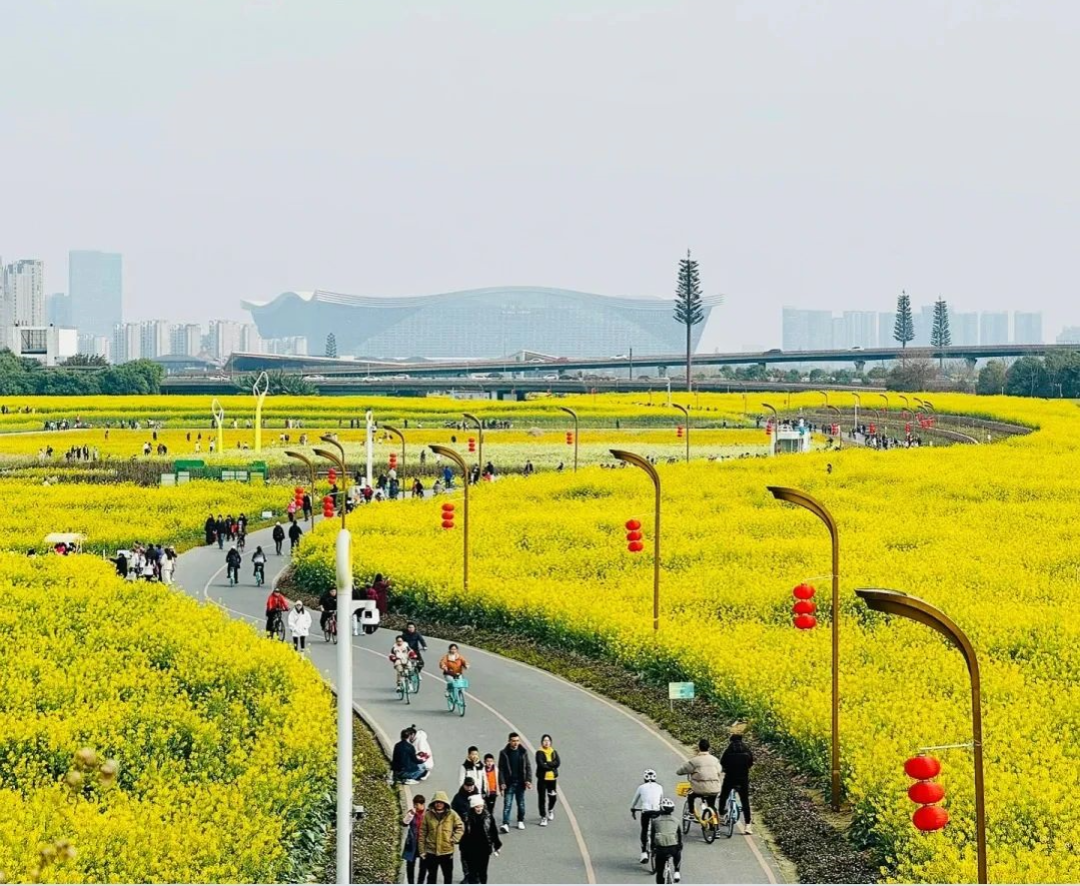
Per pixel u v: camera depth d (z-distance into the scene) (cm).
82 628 5812
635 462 6166
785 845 3866
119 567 8106
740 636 5788
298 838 3719
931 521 9406
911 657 5338
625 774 4516
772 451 15712
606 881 3603
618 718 5216
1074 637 5700
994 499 10719
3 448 17375
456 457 7381
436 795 3559
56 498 11838
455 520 9581
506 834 3978
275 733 4388
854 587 6850
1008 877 3189
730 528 9112
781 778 4409
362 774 4569
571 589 7006
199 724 4406
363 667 6206
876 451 14125
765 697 4847
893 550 8231
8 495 12019
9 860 3150
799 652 5391
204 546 10181
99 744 4253
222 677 5028
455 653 5394
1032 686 4925
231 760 4100
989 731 4250
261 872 3347
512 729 5072
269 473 14438
